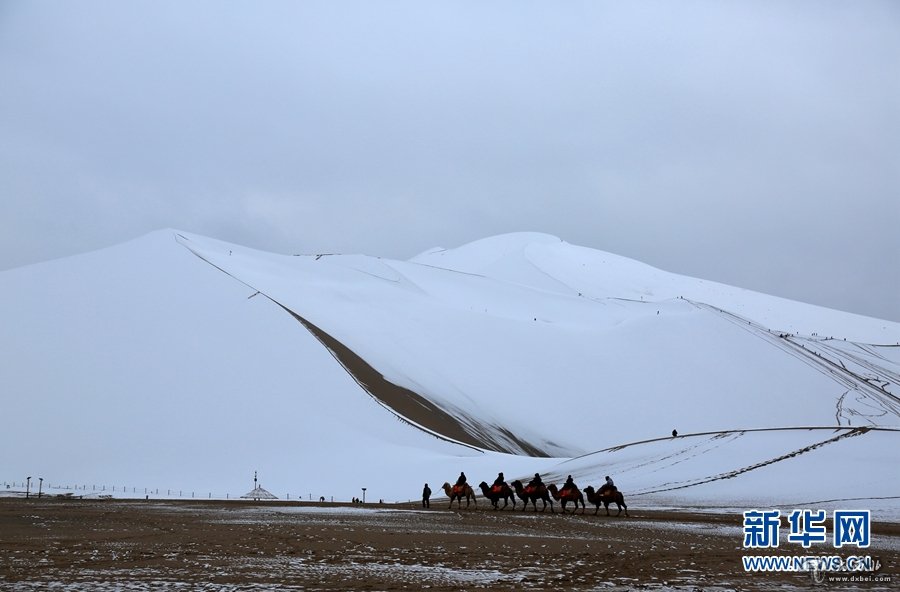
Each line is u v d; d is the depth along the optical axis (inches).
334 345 4881.9
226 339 4734.3
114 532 1440.7
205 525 1596.9
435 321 6264.8
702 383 6190.9
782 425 5836.6
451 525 1649.9
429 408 4552.2
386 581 903.1
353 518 1833.2
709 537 1413.6
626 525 1669.5
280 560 1064.8
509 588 861.2
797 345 7042.3
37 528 1534.2
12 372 4468.5
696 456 2524.6
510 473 3196.4
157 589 842.2
